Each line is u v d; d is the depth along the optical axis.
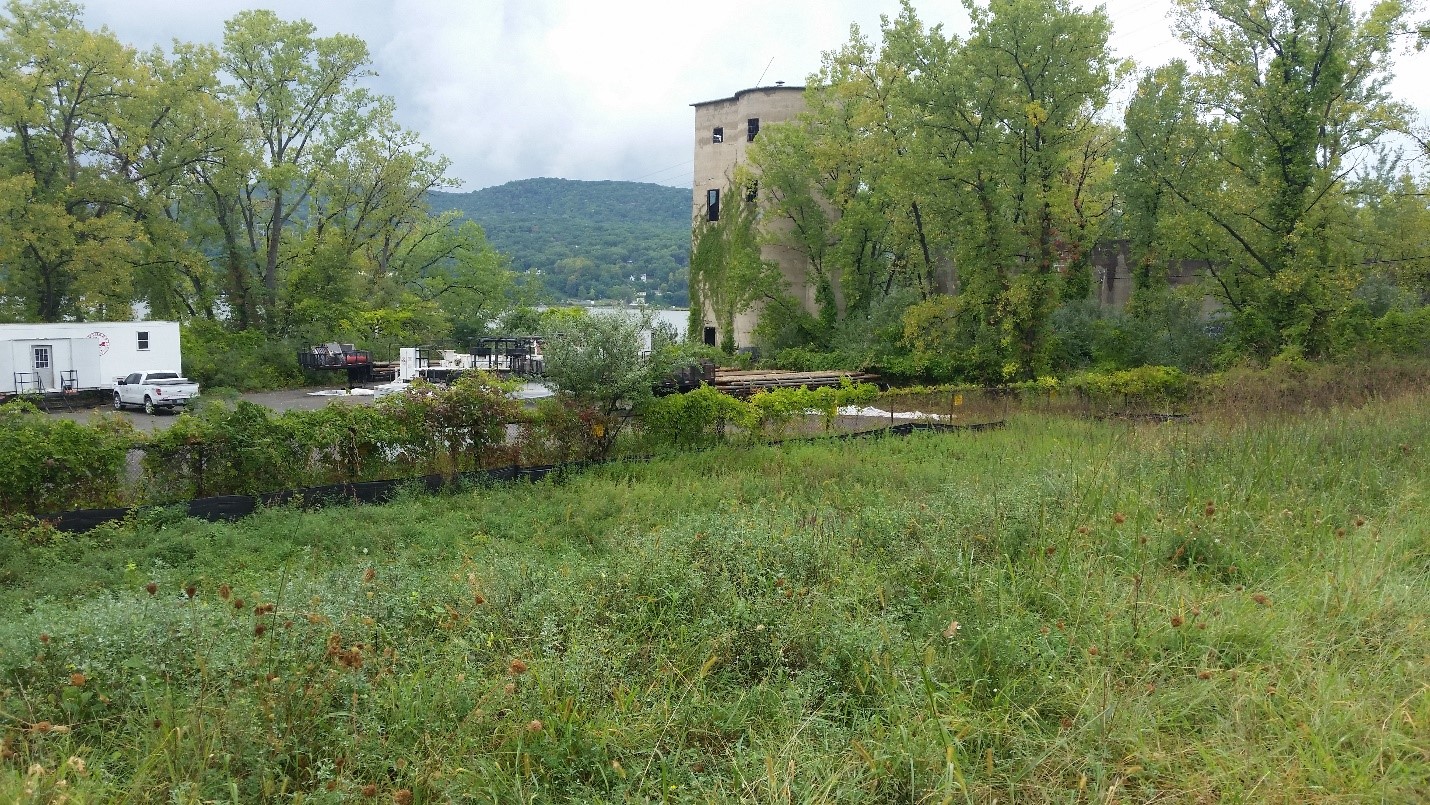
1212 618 5.09
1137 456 10.30
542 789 3.74
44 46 36.47
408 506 11.56
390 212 47.47
